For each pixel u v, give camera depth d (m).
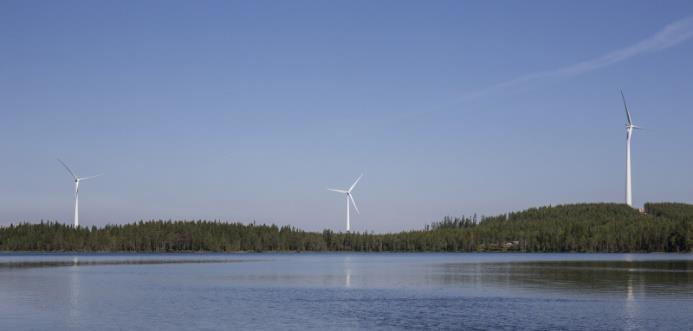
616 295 83.19
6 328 59.16
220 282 112.19
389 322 62.72
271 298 83.81
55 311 70.19
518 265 178.50
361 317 66.06
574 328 58.81
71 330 58.16
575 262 197.62
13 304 76.12
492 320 63.56
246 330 58.47
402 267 171.25
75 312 69.44
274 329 59.03
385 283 108.75
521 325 60.56
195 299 82.31
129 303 77.69
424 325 60.97
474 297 83.44
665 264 172.75
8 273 135.88
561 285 98.88
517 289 93.50
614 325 60.09
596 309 70.31
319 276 129.38
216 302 79.00
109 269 156.62
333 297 84.94
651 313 67.00
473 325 60.84
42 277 122.56
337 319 64.69
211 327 60.06
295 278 123.44
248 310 71.56
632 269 144.00
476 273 135.38
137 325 61.03
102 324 61.50
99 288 97.81
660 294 83.94
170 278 122.25
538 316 65.81
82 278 120.25
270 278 123.62
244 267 173.50
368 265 188.75
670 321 62.00
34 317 65.75
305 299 82.50
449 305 75.31
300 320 64.12
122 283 108.38
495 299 80.81
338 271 149.50
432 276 126.31
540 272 135.38
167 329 58.91
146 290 95.12
